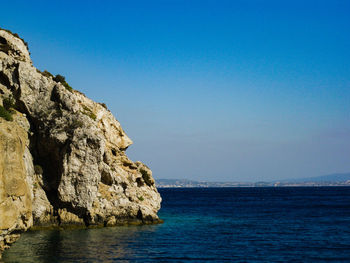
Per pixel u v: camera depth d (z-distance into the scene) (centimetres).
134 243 4800
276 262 3900
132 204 6594
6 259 3691
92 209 5928
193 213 9769
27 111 5912
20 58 6200
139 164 7850
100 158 5878
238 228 6512
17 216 3069
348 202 15262
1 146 2933
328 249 4591
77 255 3969
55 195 5794
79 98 6619
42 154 5928
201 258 4047
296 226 6850
